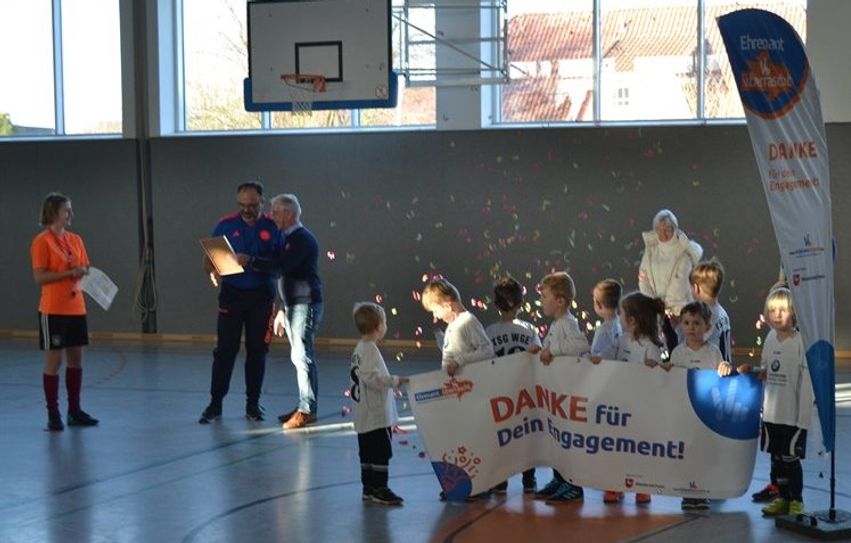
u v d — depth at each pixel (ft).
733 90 41.01
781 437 18.42
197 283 45.75
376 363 19.83
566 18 42.50
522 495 20.29
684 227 40.68
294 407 29.91
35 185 47.06
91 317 46.93
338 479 21.75
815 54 39.01
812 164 17.47
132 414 29.04
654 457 18.89
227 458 23.70
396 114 44.34
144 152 45.98
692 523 18.24
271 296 28.45
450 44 41.42
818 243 17.44
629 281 41.19
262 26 40.34
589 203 41.42
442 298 19.97
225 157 45.11
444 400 19.51
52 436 26.16
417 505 19.66
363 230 43.75
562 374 19.30
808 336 17.33
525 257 42.11
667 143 40.68
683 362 19.52
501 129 42.19
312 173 44.21
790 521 17.70
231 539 17.66
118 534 18.06
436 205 42.98
